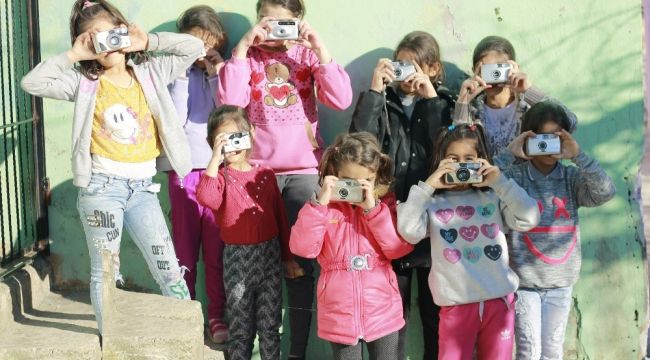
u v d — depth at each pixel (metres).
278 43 4.33
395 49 4.62
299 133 4.39
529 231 4.16
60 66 3.81
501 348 3.99
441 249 4.02
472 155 4.02
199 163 4.49
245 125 4.20
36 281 4.51
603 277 4.71
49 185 4.69
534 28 4.61
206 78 4.53
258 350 4.78
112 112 3.91
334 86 4.31
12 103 4.60
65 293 4.70
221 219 4.27
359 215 4.06
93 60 3.93
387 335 3.99
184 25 4.41
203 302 4.74
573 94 4.63
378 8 4.61
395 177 4.36
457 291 3.98
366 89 4.66
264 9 4.32
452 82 4.64
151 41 3.98
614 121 4.64
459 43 4.62
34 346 3.85
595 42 4.60
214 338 4.54
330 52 4.65
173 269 4.10
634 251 4.70
